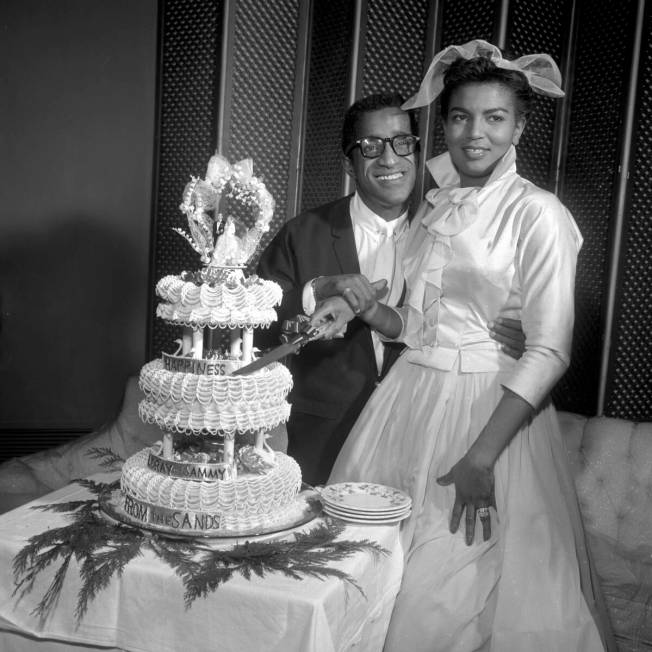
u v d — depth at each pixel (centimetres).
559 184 353
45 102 423
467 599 189
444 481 197
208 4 364
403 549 199
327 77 359
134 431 312
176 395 172
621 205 327
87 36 423
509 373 201
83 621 168
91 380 445
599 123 335
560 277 190
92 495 204
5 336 434
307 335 196
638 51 320
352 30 346
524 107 201
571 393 351
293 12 366
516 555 188
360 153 257
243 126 364
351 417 266
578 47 345
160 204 396
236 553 168
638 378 341
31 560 170
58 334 439
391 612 191
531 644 180
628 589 254
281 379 182
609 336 333
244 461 183
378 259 267
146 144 433
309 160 368
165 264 400
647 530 267
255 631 157
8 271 430
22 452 435
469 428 201
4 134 421
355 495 201
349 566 168
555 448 210
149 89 429
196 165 377
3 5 413
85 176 431
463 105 197
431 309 208
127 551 167
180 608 162
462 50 203
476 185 210
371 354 267
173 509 175
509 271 197
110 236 437
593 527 270
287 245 276
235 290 175
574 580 190
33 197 428
